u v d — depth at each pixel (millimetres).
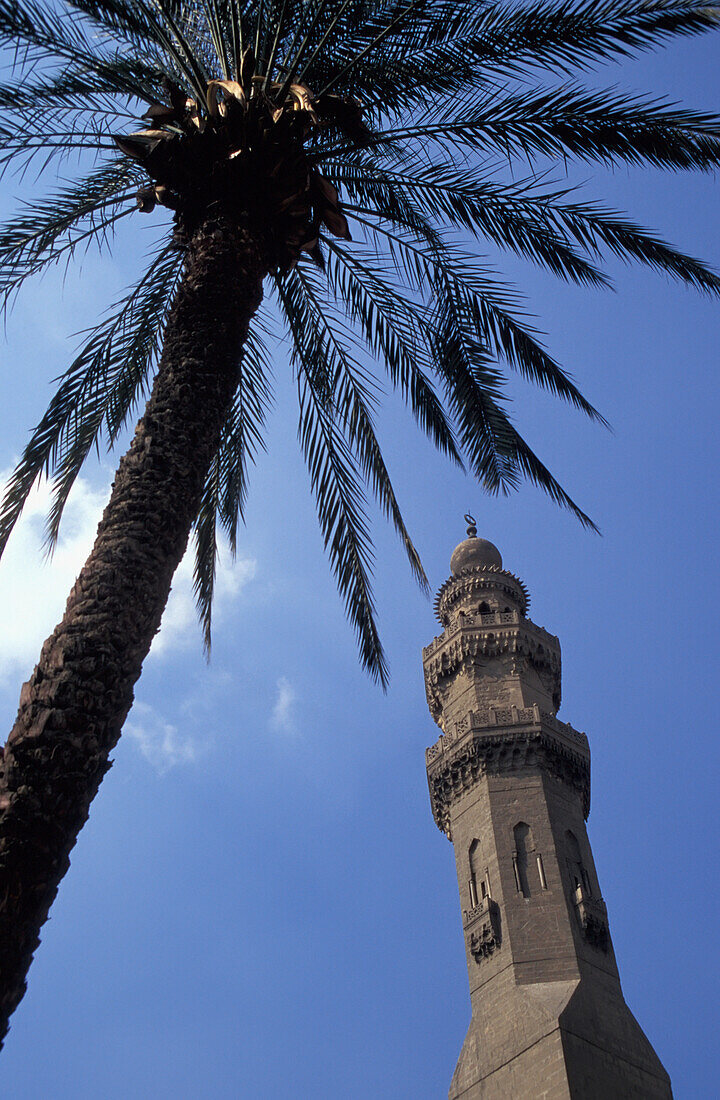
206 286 15094
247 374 21672
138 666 11695
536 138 18219
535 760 49938
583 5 17281
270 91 16578
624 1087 39719
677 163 18375
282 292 21266
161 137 15961
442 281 20297
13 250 18109
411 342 21234
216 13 17500
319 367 21484
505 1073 40594
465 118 18172
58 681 10914
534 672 55500
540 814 48000
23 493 18656
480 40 17547
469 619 56625
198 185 16000
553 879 45656
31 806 10016
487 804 48656
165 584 12453
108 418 20562
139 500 12789
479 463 21453
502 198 19422
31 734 10461
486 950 44594
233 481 22453
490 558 62000
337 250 20172
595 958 43875
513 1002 42000
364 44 17812
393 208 20031
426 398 21844
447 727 54312
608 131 18031
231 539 22688
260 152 15891
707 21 17016
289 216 16406
